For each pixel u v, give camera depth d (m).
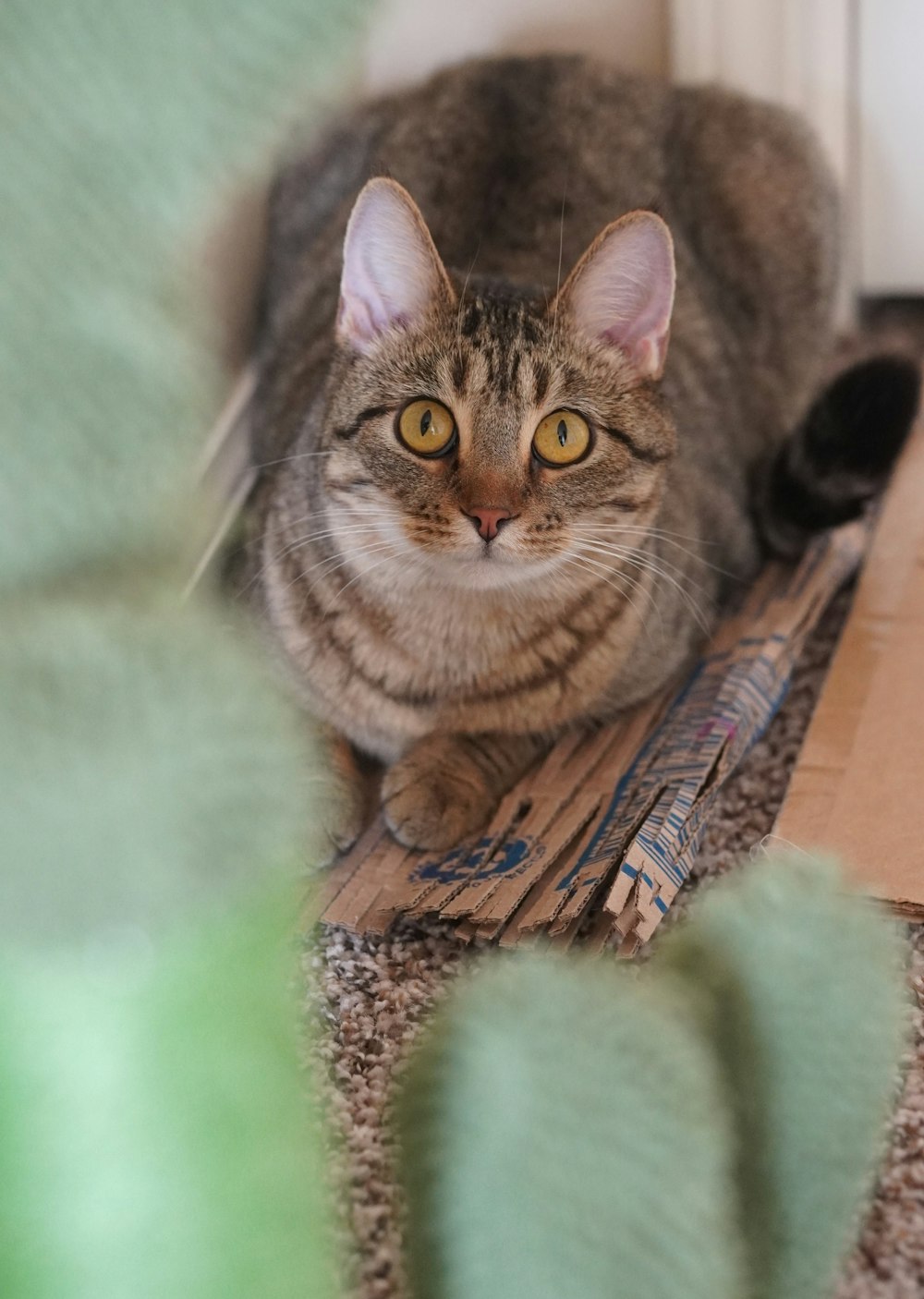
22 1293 0.57
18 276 0.44
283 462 1.74
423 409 1.46
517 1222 0.64
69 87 0.43
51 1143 0.54
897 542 2.06
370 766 1.76
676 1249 0.66
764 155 2.25
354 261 1.49
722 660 1.83
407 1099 0.67
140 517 0.47
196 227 0.47
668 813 1.51
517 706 1.65
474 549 1.44
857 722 1.70
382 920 1.45
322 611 1.61
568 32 2.46
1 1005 0.51
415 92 2.24
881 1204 1.13
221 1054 0.55
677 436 1.73
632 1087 0.64
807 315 2.33
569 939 1.40
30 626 0.44
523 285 1.65
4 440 0.44
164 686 0.44
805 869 0.80
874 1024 0.78
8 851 0.43
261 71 0.43
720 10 2.35
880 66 2.38
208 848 0.45
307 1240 0.62
